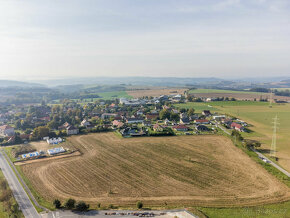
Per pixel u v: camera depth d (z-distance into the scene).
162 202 59.12
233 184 67.56
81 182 71.06
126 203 59.06
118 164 84.38
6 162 88.81
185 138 116.81
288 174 72.94
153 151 97.81
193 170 77.75
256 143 96.62
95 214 54.03
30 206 58.00
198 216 52.06
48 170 80.44
